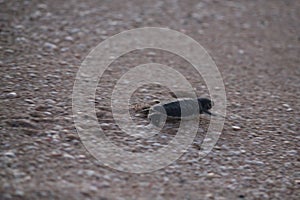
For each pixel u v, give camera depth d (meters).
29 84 6.78
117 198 4.51
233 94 7.59
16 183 4.52
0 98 6.24
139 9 11.49
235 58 9.37
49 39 8.84
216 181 5.12
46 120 5.84
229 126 6.41
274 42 10.57
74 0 11.42
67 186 4.58
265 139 6.19
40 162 4.96
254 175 5.35
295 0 13.70
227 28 11.05
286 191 5.12
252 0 13.37
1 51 7.93
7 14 9.84
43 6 10.64
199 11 11.95
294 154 5.89
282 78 8.63
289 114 7.03
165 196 4.70
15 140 5.32
